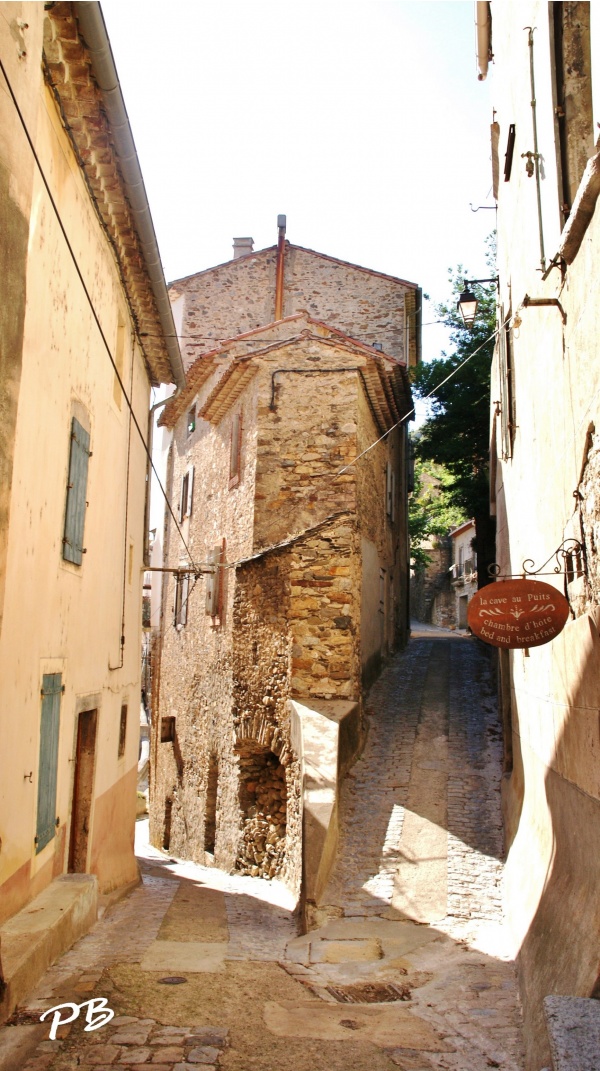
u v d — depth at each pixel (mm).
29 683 5816
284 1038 4543
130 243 8469
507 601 5102
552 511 6023
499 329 9383
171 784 17062
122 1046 4289
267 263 19391
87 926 6711
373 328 18672
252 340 15367
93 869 8289
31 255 5656
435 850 8680
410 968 6184
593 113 5223
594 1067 2822
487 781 10453
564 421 5324
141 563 11648
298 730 10336
